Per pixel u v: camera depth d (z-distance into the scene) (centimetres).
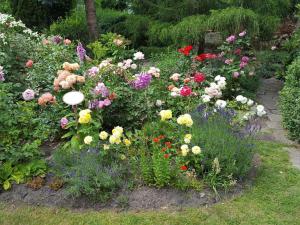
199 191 385
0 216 369
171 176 387
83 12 1225
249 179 415
